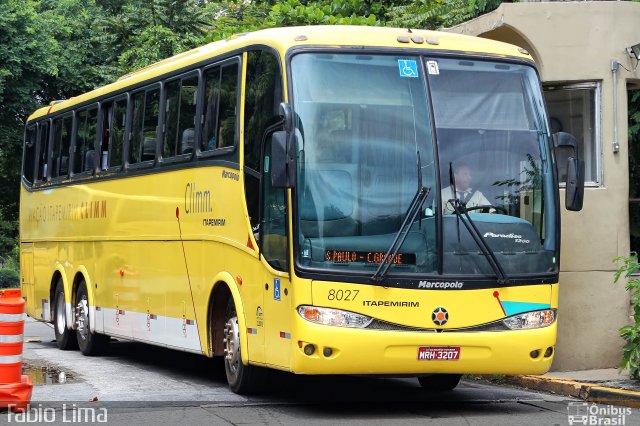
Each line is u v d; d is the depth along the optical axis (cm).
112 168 2188
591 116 1917
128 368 2045
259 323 1512
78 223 2378
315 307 1376
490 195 1467
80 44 5478
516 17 1889
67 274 2438
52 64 5197
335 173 1416
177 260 1841
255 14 3378
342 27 1539
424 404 1557
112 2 5803
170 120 1909
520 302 1451
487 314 1430
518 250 1464
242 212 1575
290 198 1404
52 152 2628
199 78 1783
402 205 1423
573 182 1515
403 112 1462
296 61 1454
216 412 1438
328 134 1427
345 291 1382
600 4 1894
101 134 2284
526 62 1546
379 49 1483
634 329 1677
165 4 4391
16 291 1444
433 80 1487
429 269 1415
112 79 4469
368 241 1403
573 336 1878
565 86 1923
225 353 1661
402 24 2597
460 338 1409
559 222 1504
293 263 1391
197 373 1972
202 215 1731
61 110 2575
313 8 2825
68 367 2048
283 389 1719
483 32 1944
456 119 1477
